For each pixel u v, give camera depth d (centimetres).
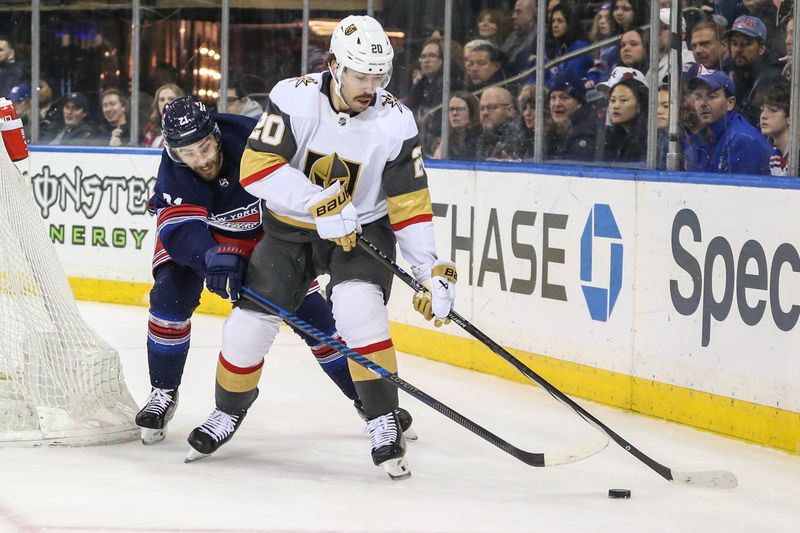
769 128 936
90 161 1528
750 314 796
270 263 673
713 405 830
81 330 765
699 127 973
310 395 939
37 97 1602
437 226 1116
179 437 779
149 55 1530
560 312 970
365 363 650
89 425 747
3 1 1617
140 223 1488
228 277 659
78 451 726
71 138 1598
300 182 638
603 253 924
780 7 920
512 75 1155
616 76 1048
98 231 1526
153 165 1470
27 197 776
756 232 789
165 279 739
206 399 913
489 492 651
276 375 1023
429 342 1127
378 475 687
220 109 1484
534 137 1133
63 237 1556
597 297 931
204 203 711
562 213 965
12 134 812
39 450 721
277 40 1444
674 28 948
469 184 1072
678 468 728
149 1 1516
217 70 1493
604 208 922
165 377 751
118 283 1512
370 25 627
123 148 1497
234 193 721
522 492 654
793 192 761
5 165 764
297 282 684
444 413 655
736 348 808
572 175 954
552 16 1097
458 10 1204
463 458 736
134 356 1116
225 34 1459
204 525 571
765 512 627
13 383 742
